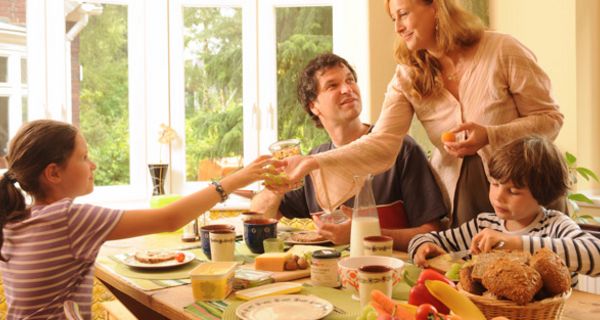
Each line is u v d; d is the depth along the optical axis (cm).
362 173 200
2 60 326
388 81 346
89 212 150
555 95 322
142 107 361
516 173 153
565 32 315
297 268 155
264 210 225
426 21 184
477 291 109
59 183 159
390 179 209
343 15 361
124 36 355
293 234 201
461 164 192
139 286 146
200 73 368
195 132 370
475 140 173
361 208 161
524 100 181
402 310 100
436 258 157
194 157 370
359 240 160
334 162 194
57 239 146
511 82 181
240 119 374
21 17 332
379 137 200
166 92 363
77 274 152
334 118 219
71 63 345
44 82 336
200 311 125
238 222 229
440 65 195
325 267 142
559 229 154
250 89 371
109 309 134
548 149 155
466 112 189
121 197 354
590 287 245
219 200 167
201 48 367
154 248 199
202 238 180
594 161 326
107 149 355
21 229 149
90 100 350
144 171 363
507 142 173
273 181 175
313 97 222
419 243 170
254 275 147
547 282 104
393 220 208
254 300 126
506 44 183
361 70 348
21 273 146
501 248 134
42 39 335
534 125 176
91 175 168
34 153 154
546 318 103
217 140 372
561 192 157
